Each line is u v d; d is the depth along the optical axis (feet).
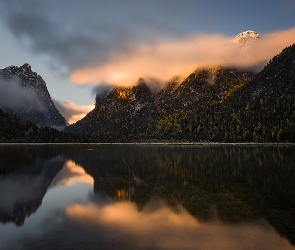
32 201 106.32
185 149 484.74
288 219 81.61
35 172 188.85
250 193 118.01
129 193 119.85
